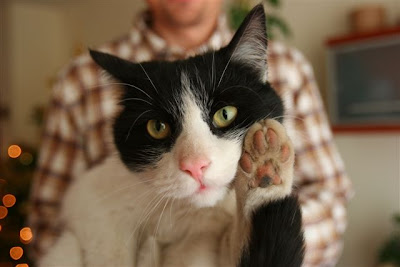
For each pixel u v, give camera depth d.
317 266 0.42
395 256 0.74
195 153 0.32
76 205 0.39
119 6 1.34
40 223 0.51
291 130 0.39
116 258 0.36
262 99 0.35
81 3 1.53
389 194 0.79
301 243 0.31
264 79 0.36
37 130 1.46
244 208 0.31
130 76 0.37
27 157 1.05
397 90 0.67
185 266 0.33
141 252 0.35
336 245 0.45
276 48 0.53
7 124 1.57
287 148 0.30
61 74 0.55
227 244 0.33
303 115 0.51
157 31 0.54
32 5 1.58
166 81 0.36
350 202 0.85
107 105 0.50
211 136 0.33
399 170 0.77
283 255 0.30
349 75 0.73
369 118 0.71
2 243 0.91
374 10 0.72
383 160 0.79
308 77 0.54
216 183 0.32
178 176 0.32
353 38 0.71
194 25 0.52
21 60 1.56
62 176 0.53
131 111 0.36
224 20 0.56
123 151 0.37
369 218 0.83
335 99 0.75
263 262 0.30
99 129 0.51
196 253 0.33
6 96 1.59
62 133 0.53
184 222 0.35
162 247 0.36
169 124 0.35
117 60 0.38
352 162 0.85
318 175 0.50
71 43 1.61
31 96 1.58
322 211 0.44
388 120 0.69
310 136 0.51
